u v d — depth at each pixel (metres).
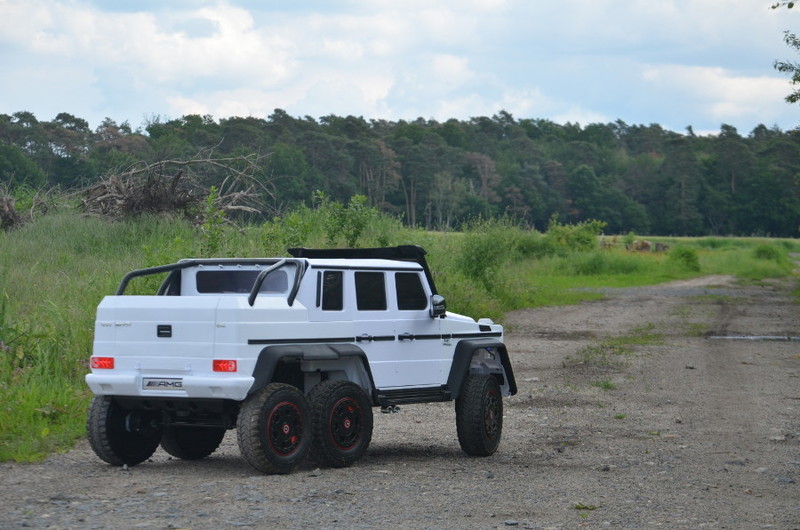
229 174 29.33
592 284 44.69
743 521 7.18
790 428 11.81
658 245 72.00
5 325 13.14
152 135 78.88
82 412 11.16
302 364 8.94
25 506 7.27
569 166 192.38
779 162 190.50
